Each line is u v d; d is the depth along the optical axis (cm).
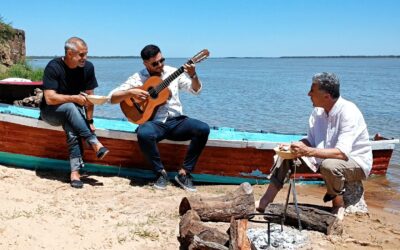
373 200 670
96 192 592
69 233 448
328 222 473
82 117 619
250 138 795
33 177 639
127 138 660
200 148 637
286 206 471
